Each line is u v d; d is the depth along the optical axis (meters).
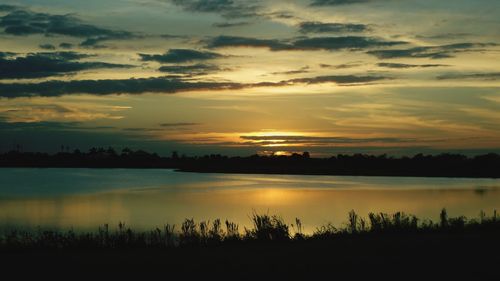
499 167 124.88
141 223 33.78
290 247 14.58
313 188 73.12
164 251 14.44
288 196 57.84
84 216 39.25
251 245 15.59
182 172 169.62
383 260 12.02
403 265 11.41
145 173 161.12
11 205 49.38
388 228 18.59
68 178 118.88
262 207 44.34
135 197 59.03
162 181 101.69
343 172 140.12
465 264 11.43
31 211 43.44
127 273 11.02
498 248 13.52
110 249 15.77
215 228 18.75
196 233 18.23
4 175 138.88
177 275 10.76
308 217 35.41
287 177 120.19
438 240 15.09
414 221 19.34
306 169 162.38
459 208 40.44
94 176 133.12
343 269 11.06
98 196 60.47
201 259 12.60
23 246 16.52
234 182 95.19
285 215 36.91
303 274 10.64
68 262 12.45
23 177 124.38
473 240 14.99
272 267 11.41
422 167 138.50
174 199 55.59
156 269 11.41
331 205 45.31
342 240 15.92
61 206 48.34
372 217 20.17
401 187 73.81
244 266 11.58
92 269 11.50
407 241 15.02
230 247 15.09
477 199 50.28
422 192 61.50
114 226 31.72
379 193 60.53
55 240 17.05
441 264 11.45
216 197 57.97
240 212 41.00
